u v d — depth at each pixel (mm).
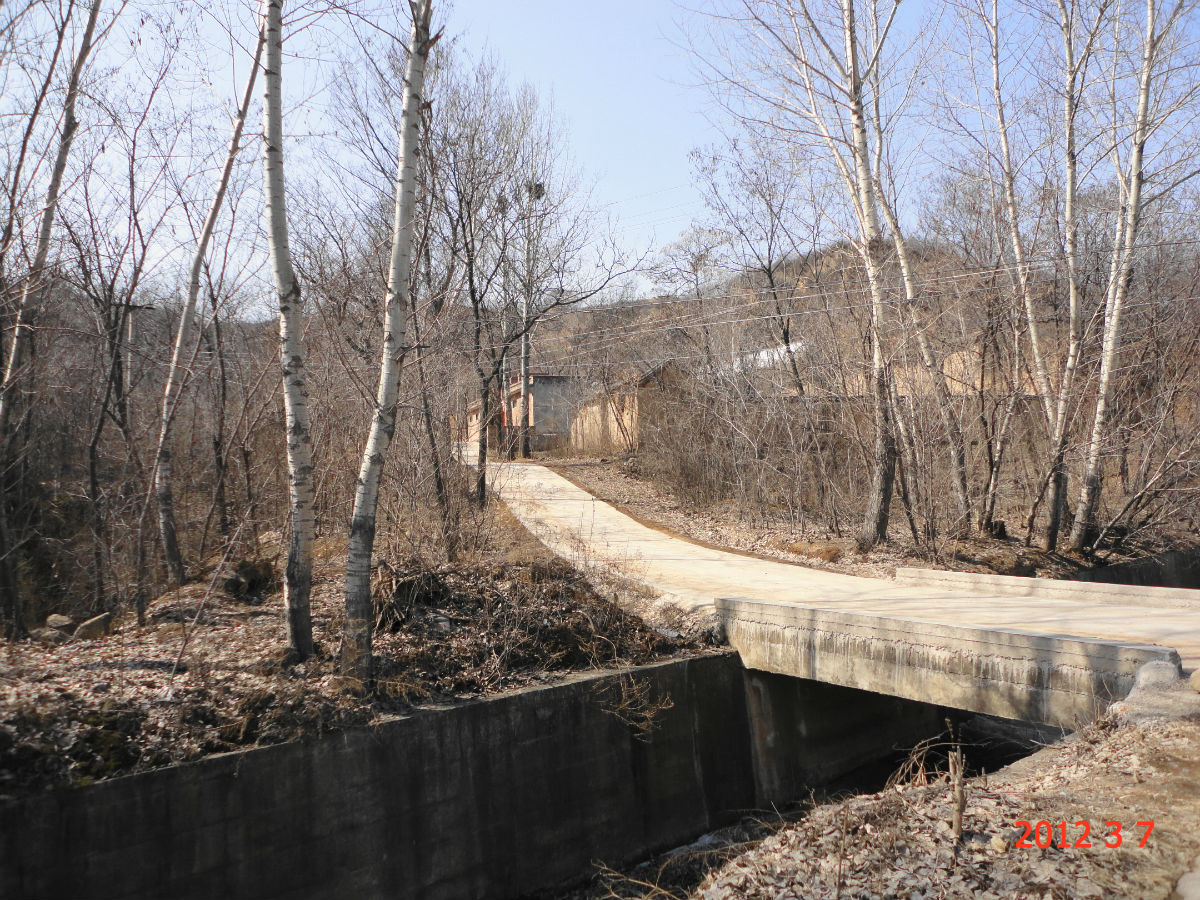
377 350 14039
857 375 20375
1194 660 8180
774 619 11508
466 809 8977
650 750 10758
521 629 11133
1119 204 18156
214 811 7273
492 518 15062
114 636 9945
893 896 4668
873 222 17891
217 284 13828
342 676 8781
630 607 12961
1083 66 17609
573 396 36875
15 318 10898
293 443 9031
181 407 16078
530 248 23531
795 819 11320
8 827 6258
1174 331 20344
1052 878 4516
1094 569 18641
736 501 23750
